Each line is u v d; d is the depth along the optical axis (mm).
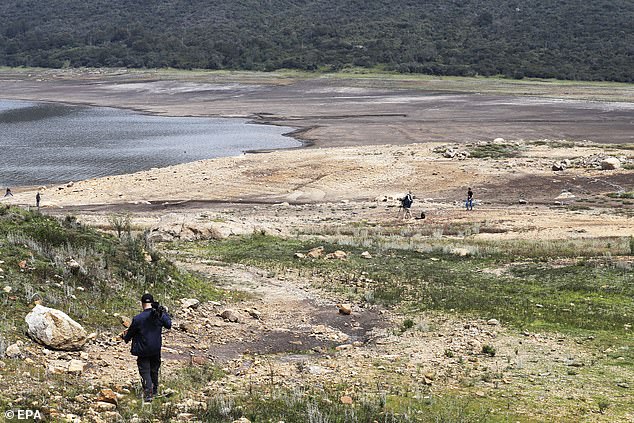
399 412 10703
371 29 194875
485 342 15703
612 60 158750
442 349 15086
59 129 92000
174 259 25594
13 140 82562
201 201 50062
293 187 54125
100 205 48906
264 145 76250
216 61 173125
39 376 10602
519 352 14859
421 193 51219
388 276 23578
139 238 20812
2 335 11984
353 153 65438
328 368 13445
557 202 46188
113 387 10820
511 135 79062
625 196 47125
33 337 12352
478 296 20516
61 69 183500
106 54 188125
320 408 10609
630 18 191000
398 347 15227
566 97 116062
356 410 10641
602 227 36719
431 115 97688
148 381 10414
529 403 11391
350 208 46156
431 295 20594
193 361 13219
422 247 29609
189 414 9836
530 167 57562
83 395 10055
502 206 45531
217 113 107188
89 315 14609
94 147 77125
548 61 160500
